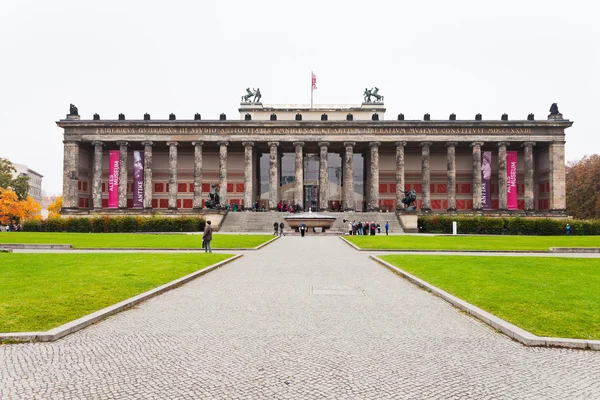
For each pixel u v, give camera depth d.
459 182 116.75
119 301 18.14
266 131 107.94
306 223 80.88
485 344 13.13
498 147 108.50
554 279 23.88
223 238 61.59
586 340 12.91
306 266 31.69
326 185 107.06
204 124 107.62
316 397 9.35
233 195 117.44
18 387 9.77
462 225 86.94
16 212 129.00
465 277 24.78
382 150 117.94
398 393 9.58
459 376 10.59
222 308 17.72
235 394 9.47
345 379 10.33
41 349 12.39
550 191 106.88
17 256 35.22
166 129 108.12
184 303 18.64
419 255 38.91
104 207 115.44
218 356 11.85
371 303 18.84
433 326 15.10
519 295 19.23
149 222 87.75
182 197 116.44
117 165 107.00
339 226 91.19
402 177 107.19
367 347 12.72
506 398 9.39
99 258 33.81
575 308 16.73
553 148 106.50
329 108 121.50
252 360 11.55
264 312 17.02
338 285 23.39
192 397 9.30
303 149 119.50
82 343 12.96
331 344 12.96
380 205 116.88
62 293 19.00
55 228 86.62
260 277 26.22
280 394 9.48
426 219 89.56
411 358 11.84
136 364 11.24
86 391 9.59
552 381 10.34
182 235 70.06
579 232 84.56
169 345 12.80
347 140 107.50
